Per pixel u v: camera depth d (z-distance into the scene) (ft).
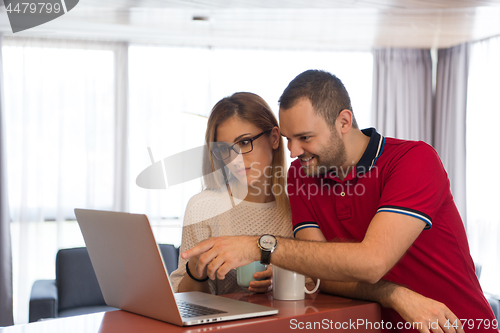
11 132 14.02
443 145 15.64
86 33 13.93
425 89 16.51
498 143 13.76
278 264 3.60
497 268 13.66
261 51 15.85
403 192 3.79
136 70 14.92
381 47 16.08
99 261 3.50
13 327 3.03
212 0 10.47
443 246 4.25
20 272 13.76
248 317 3.09
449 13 11.52
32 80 14.16
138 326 2.96
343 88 4.22
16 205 14.01
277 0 10.46
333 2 10.62
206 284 4.74
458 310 4.26
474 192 14.60
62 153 14.20
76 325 3.05
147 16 11.94
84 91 14.48
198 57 15.38
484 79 14.29
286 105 4.07
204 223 4.84
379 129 16.16
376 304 3.65
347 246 3.51
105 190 14.51
